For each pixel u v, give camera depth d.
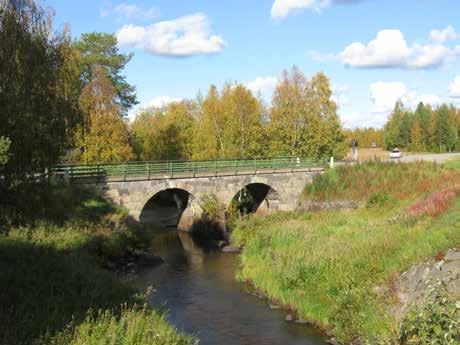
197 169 39.12
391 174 42.44
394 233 23.22
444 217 23.80
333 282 20.11
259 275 24.72
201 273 27.62
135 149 58.19
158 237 41.50
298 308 20.34
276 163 45.00
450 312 9.34
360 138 138.00
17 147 22.20
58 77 27.23
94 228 28.50
